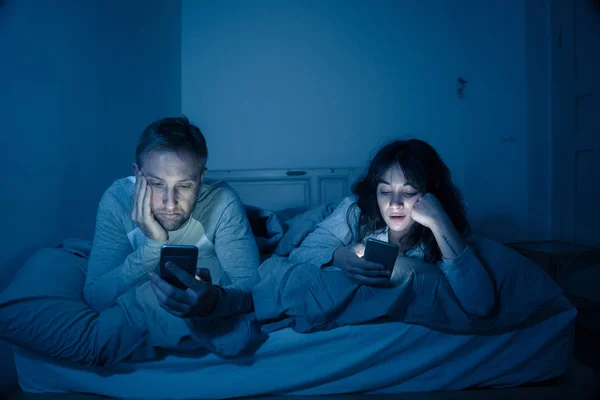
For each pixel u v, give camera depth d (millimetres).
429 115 2857
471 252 1105
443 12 2842
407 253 1304
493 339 1128
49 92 1396
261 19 2799
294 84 2812
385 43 2828
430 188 1200
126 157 2018
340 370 1075
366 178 1279
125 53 2016
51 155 1409
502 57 2771
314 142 2828
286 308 1067
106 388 1037
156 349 1023
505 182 2793
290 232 1657
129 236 1129
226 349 997
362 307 1088
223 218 1173
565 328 1150
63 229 1487
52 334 963
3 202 1177
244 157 2812
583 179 2514
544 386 1150
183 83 2783
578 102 2533
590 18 2418
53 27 1423
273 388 1066
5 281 1188
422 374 1119
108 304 1050
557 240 2676
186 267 898
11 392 1093
